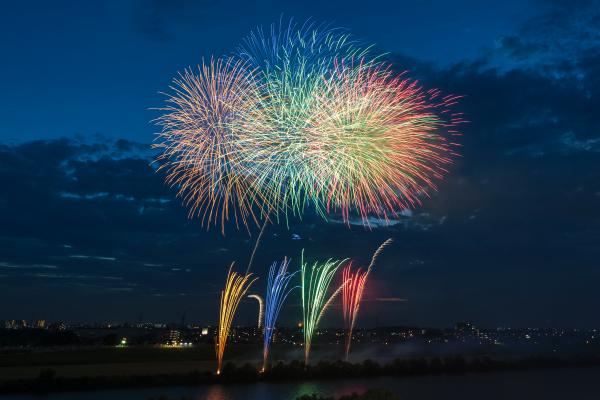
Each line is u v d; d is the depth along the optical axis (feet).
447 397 106.32
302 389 112.57
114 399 95.86
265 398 98.73
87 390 108.47
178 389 111.65
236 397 99.60
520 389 121.39
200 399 96.58
